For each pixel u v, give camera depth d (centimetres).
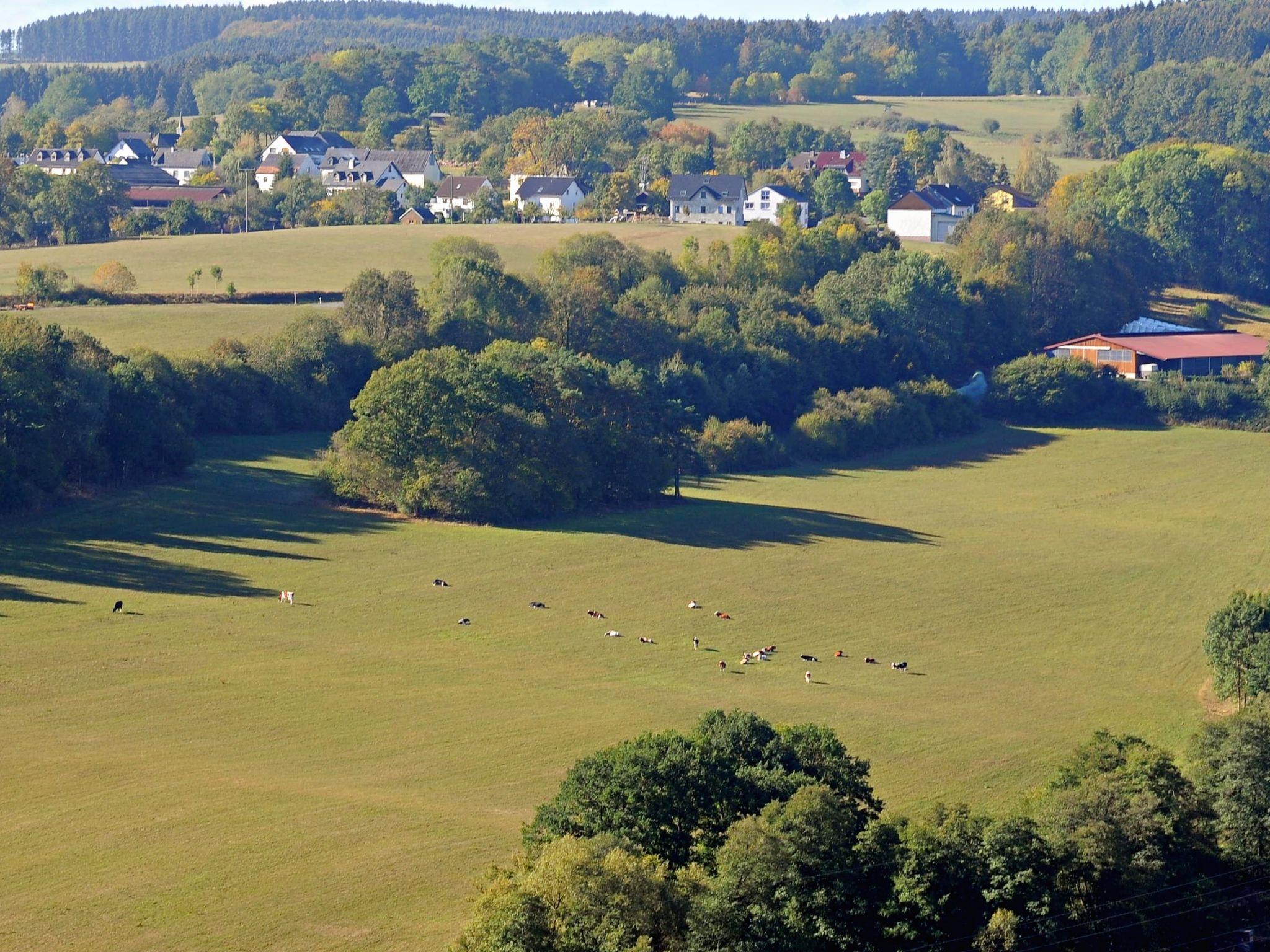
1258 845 14938
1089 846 13538
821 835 13238
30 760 16875
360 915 13412
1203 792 15325
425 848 14850
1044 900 13125
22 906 13412
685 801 14200
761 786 14375
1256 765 15150
